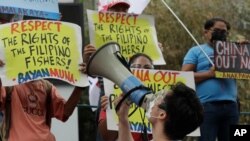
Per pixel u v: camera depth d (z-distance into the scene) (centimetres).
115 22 1184
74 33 1073
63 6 1773
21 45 1051
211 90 1347
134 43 1189
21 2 1085
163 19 2112
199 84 1359
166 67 2084
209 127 1341
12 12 1077
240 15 2228
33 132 1062
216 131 1351
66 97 1628
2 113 1138
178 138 782
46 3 1102
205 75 1351
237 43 1371
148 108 814
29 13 1089
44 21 1066
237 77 1363
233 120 1360
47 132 1077
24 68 1045
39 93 1085
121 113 878
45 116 1091
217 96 1347
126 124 878
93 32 1168
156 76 1146
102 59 890
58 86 1627
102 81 1159
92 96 1302
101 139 1184
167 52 2092
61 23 1070
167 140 782
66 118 1097
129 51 1186
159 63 1195
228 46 1362
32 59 1049
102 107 1095
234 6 2228
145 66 1165
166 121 782
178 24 2116
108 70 886
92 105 1323
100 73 895
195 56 1373
